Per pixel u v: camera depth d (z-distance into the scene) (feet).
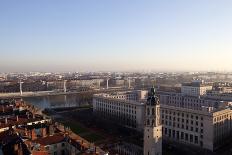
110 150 595.06
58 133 493.77
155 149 497.05
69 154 440.86
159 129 503.20
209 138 634.84
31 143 391.24
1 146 412.98
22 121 565.94
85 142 457.27
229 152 618.44
